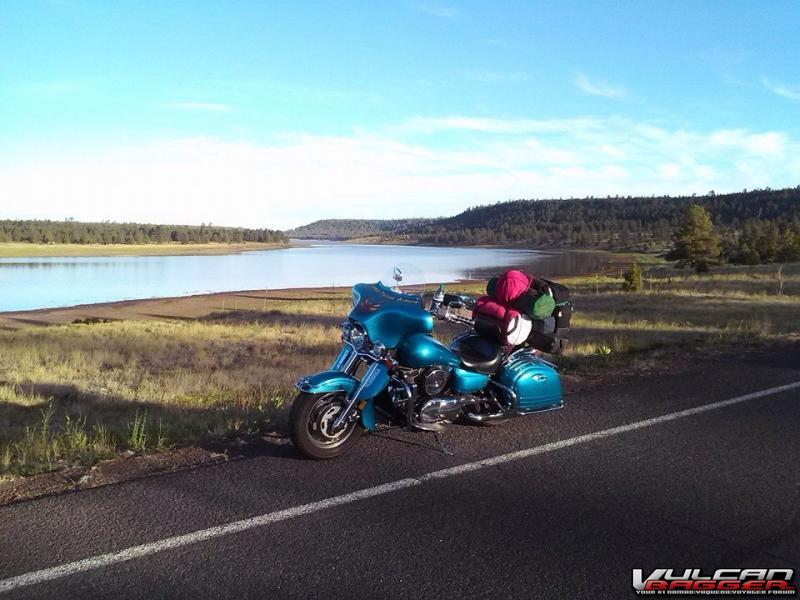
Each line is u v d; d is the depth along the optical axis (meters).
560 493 4.55
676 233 77.00
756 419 6.40
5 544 3.72
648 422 6.23
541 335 6.05
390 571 3.49
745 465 5.15
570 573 3.51
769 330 13.45
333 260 141.50
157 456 5.26
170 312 38.69
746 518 4.20
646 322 20.00
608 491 4.61
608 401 7.01
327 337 20.17
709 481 4.81
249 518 4.08
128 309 40.75
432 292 5.72
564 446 5.53
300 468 4.95
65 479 4.75
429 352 5.27
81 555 3.61
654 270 84.88
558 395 6.11
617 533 3.97
